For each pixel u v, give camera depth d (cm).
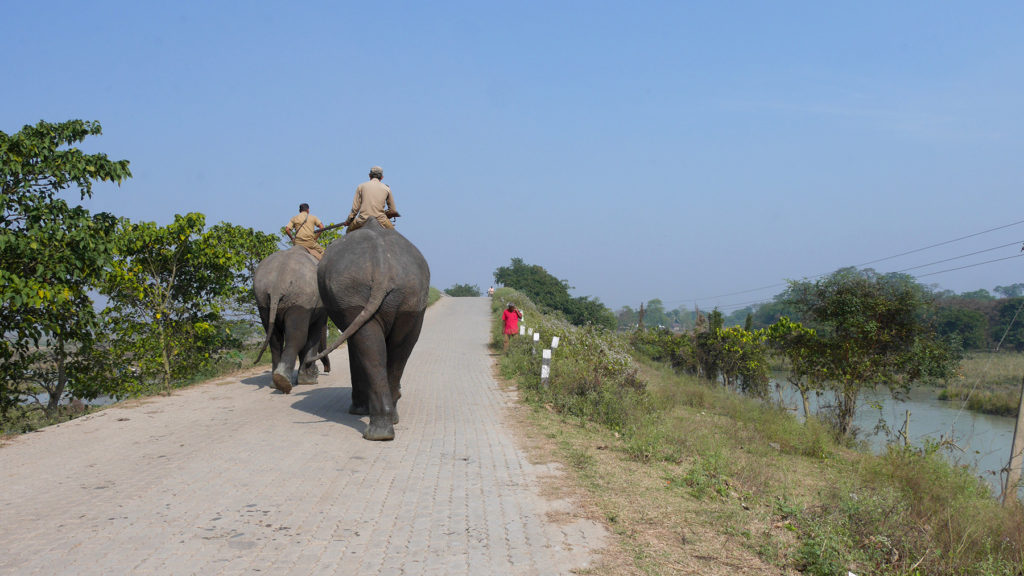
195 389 1215
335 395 1142
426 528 483
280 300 1126
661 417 1140
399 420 920
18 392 1212
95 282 1192
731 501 598
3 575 382
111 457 686
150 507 519
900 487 862
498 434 840
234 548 436
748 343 2453
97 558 412
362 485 593
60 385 1336
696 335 2831
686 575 411
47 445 741
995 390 2664
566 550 443
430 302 5059
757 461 906
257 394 1149
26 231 993
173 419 906
